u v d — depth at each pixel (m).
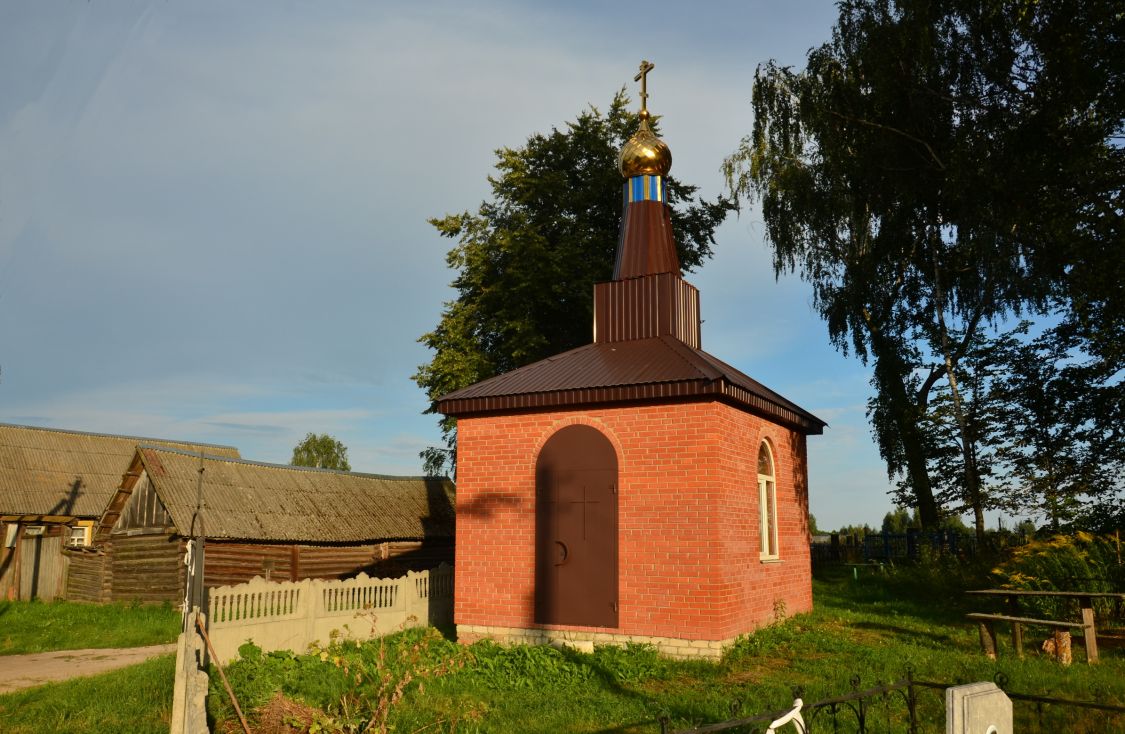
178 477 19.92
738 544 12.02
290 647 12.59
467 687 9.80
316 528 21.06
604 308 14.67
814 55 24.44
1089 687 8.80
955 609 15.34
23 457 27.20
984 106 20.94
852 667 10.16
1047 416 22.48
